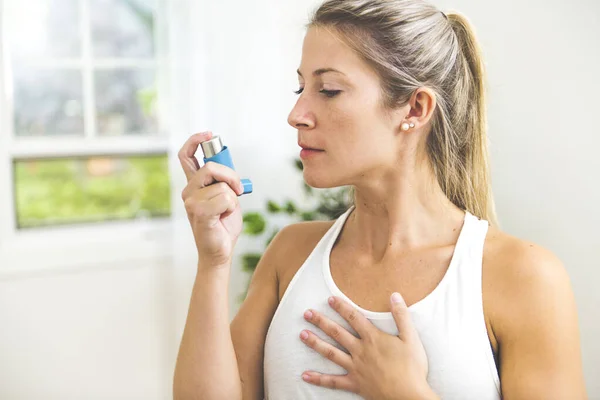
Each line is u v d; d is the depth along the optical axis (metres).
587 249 1.74
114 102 2.52
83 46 2.44
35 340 2.35
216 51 2.32
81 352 2.42
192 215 0.96
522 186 1.92
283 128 2.45
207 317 1.00
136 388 2.50
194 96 2.32
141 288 2.48
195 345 1.00
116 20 2.48
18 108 2.37
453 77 1.01
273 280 1.11
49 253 2.33
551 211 1.83
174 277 2.33
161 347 2.51
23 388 2.34
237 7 2.33
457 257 0.95
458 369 0.90
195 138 1.02
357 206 1.03
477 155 1.08
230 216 1.01
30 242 2.35
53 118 2.43
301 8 2.43
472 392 0.90
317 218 2.21
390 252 1.00
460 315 0.92
